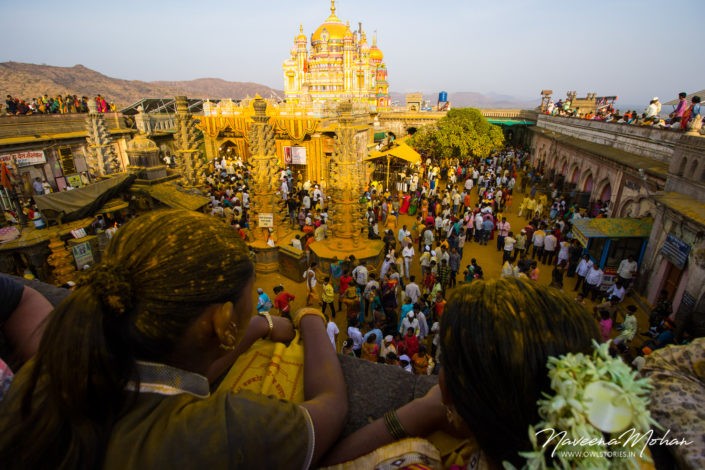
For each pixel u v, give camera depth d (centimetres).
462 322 87
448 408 103
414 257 1589
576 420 73
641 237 1210
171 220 95
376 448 114
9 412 76
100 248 1280
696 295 938
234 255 93
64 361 73
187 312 82
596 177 1902
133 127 2959
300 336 159
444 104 4906
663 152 1438
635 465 77
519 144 4434
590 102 3547
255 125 1376
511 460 85
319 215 1686
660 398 114
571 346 81
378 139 3681
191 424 76
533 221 1669
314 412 103
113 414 77
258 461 77
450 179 2805
